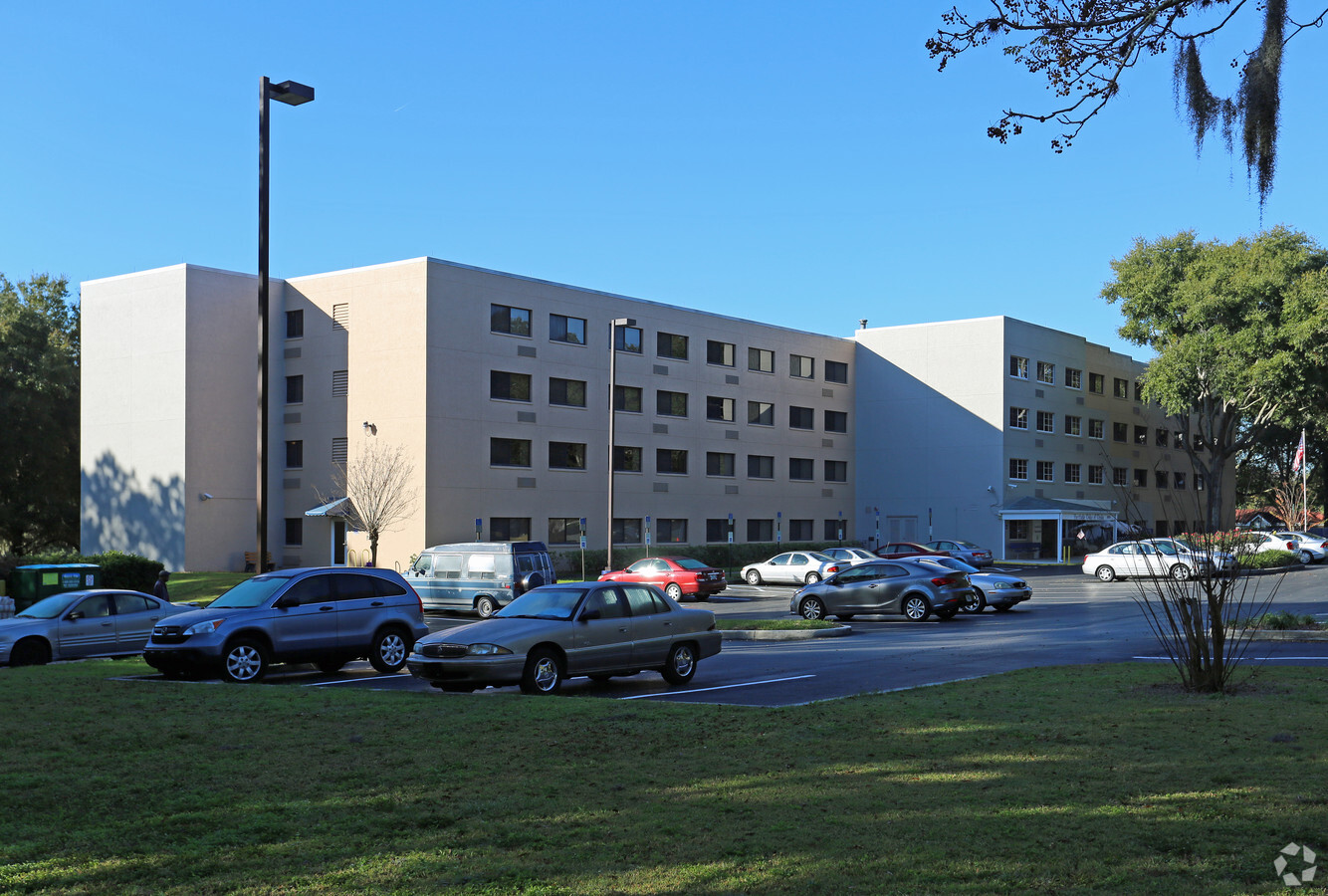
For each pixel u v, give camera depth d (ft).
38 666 59.88
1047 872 18.69
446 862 20.16
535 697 42.93
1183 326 197.36
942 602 89.04
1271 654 54.39
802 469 208.54
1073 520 216.95
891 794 24.58
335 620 57.26
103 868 20.15
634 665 50.83
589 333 167.94
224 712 39.27
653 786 26.05
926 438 211.61
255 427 159.43
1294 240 187.42
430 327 144.36
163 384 154.10
